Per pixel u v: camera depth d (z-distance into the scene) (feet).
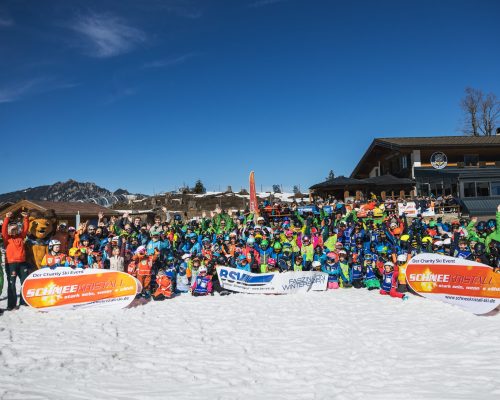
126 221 49.83
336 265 43.24
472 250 41.11
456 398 16.53
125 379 18.92
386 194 113.50
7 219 35.04
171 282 41.16
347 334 26.11
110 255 41.86
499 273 31.35
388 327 27.66
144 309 34.55
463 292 33.12
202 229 56.34
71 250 41.04
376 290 41.09
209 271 42.11
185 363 21.17
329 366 20.54
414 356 21.94
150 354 22.70
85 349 23.57
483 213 90.43
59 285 34.83
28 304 34.27
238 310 33.60
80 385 18.01
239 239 50.52
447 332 26.23
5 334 26.84
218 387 18.01
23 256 35.47
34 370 19.92
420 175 109.50
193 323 29.53
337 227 52.75
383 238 45.70
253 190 80.38
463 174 96.73
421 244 45.88
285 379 18.99
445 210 91.97
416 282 36.04
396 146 112.47
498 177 95.91
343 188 110.73
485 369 19.83
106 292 35.04
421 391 17.31
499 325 28.02
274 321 29.81
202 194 178.29
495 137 123.24
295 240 47.01
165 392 17.35
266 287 40.86
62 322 30.40
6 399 16.11
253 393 17.35
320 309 33.50
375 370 19.89
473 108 177.37
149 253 43.50
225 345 24.27
